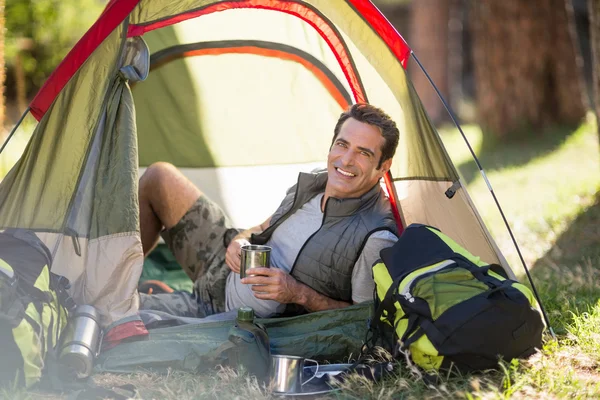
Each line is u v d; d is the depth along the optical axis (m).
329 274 4.02
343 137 4.01
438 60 16.50
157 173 4.58
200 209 4.57
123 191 3.88
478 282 3.49
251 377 3.50
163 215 4.60
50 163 3.86
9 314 3.22
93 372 3.56
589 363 3.78
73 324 3.61
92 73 3.88
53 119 3.85
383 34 4.30
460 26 19.36
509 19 11.62
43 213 3.82
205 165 5.78
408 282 3.51
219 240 4.55
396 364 3.58
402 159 4.43
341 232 4.02
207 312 4.43
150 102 5.65
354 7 4.30
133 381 3.49
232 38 5.43
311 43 5.20
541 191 8.66
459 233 4.29
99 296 3.83
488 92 11.86
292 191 4.42
